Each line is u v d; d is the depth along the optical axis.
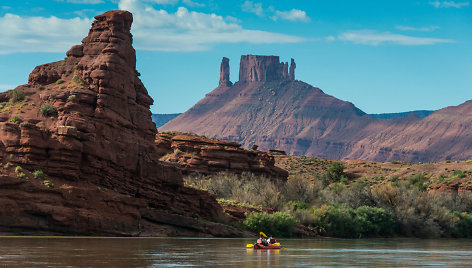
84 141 57.38
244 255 44.75
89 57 65.62
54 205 51.44
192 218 66.00
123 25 67.12
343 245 64.25
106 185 60.16
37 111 60.09
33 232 49.94
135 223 58.31
